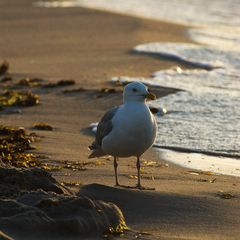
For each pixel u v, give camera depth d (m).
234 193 10.81
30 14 40.28
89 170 12.30
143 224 9.20
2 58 27.05
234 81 21.80
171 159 13.93
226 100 19.03
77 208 8.64
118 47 28.53
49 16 39.28
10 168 9.90
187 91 20.12
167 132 16.00
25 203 8.77
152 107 17.98
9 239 7.66
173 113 17.75
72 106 18.69
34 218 8.31
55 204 8.60
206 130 16.17
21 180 9.71
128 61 25.38
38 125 16.25
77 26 35.12
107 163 13.03
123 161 13.34
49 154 13.57
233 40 30.64
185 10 41.94
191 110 18.03
